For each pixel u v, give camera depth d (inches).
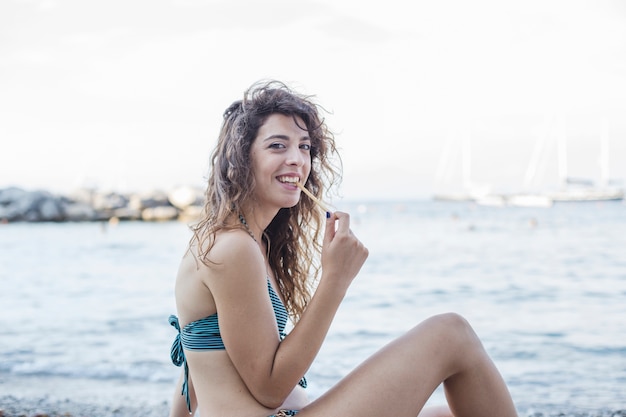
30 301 489.1
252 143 95.0
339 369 253.6
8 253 1001.5
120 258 891.4
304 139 97.3
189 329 92.7
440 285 537.0
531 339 311.4
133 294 518.9
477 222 1657.2
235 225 91.3
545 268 638.5
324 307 86.9
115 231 1663.4
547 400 208.7
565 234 1130.7
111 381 243.8
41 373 257.9
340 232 88.0
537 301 439.8
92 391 227.0
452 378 91.6
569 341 304.0
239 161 93.7
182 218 2345.0
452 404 93.6
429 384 88.1
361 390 86.4
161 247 1091.3
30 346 316.5
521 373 247.9
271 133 94.5
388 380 86.5
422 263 719.7
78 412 193.6
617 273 580.7
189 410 99.7
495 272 621.9
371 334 328.8
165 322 380.5
